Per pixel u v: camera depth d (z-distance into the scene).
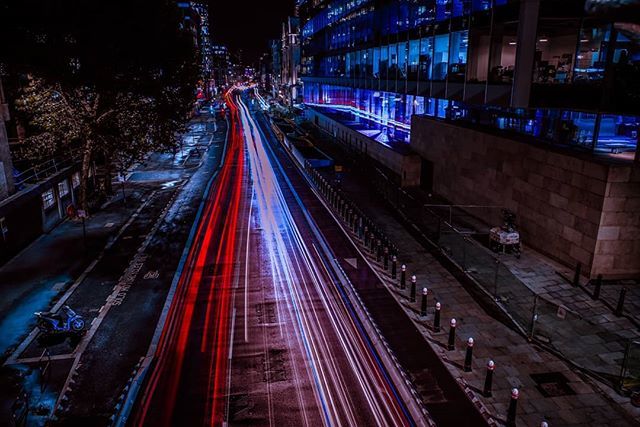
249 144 61.12
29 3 22.19
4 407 11.87
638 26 15.47
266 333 15.20
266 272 20.16
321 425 10.95
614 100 17.09
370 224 26.14
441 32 31.58
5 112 22.08
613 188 16.58
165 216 29.03
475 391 11.83
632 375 12.23
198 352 14.20
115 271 20.56
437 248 22.22
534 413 10.98
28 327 15.93
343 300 17.45
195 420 11.22
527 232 21.66
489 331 14.70
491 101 24.00
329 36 71.25
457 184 28.61
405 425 10.88
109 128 27.34
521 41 20.42
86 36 24.88
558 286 17.42
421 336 14.52
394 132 45.81
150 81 28.25
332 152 51.72
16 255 22.48
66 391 12.45
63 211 28.64
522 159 21.70
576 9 18.92
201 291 18.42
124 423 11.16
